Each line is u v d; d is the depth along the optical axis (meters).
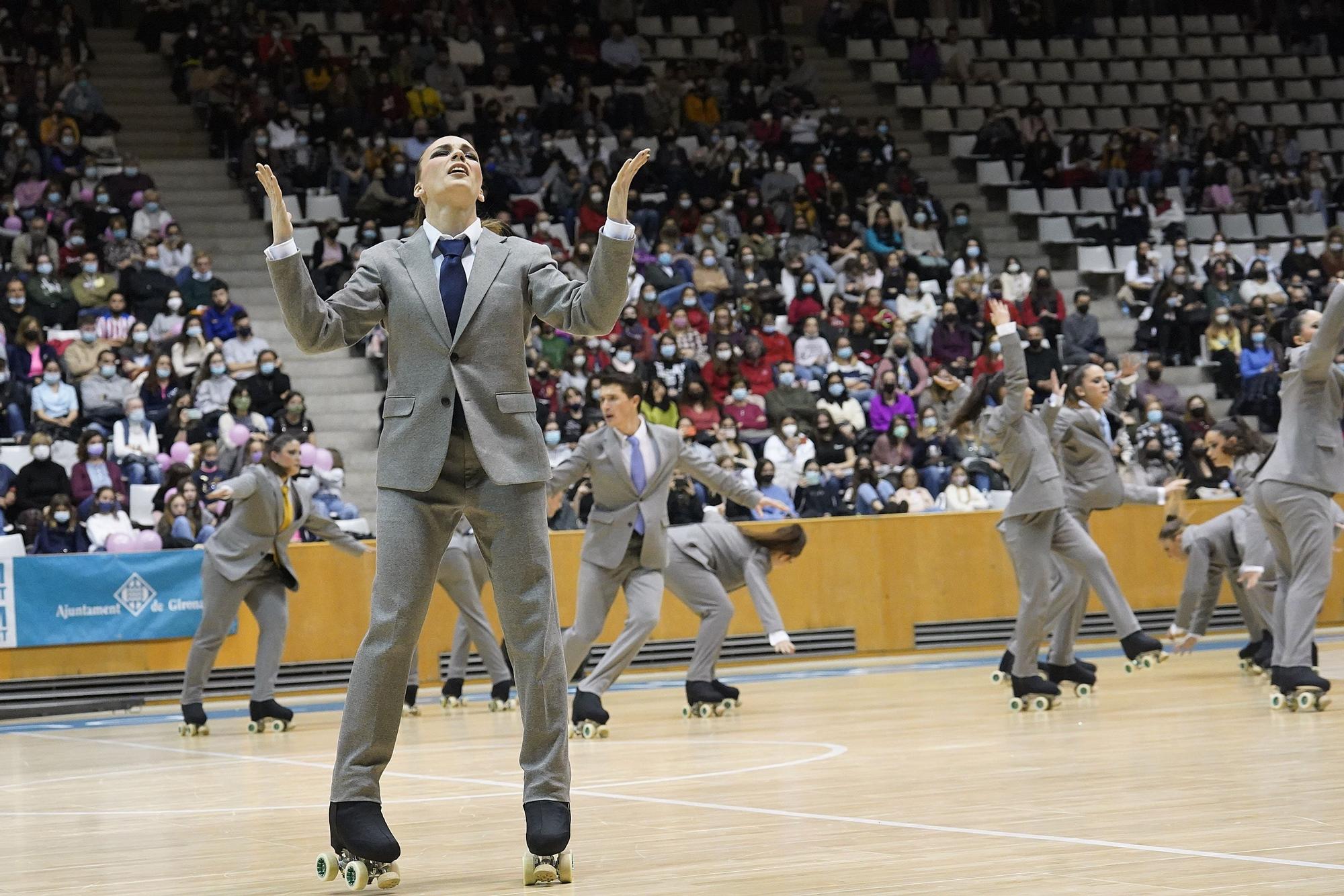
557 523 15.10
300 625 13.70
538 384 16.86
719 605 9.83
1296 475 8.28
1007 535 9.27
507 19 23.47
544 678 4.17
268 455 10.07
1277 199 23.86
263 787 6.85
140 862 4.74
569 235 20.30
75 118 19.75
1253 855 4.05
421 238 4.30
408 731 9.66
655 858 4.40
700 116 22.98
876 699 10.57
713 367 18.02
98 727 11.59
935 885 3.79
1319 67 27.42
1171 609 16.23
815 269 20.41
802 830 4.84
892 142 22.95
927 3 27.06
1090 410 10.48
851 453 16.91
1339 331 8.00
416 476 4.12
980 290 20.30
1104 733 7.63
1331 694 9.37
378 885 4.09
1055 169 23.62
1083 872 3.90
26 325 16.19
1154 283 21.47
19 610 13.02
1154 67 26.81
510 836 5.01
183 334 16.77
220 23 21.64
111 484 14.86
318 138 20.45
